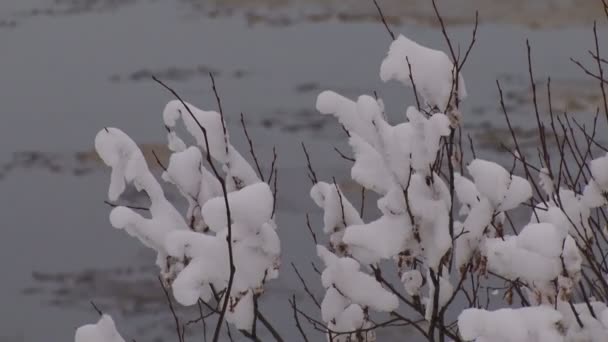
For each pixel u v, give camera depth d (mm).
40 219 65625
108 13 119062
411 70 14055
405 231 13273
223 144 14703
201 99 84500
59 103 87188
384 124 13281
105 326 13781
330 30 100688
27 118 85250
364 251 14391
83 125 81438
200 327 46375
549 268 12266
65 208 67562
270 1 118750
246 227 13297
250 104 80562
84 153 77938
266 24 107250
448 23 95000
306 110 76750
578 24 89250
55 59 100438
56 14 118375
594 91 70312
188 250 13352
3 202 69125
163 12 118062
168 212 14469
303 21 105875
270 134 71875
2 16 118125
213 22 110875
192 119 14633
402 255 13812
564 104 68500
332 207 14758
